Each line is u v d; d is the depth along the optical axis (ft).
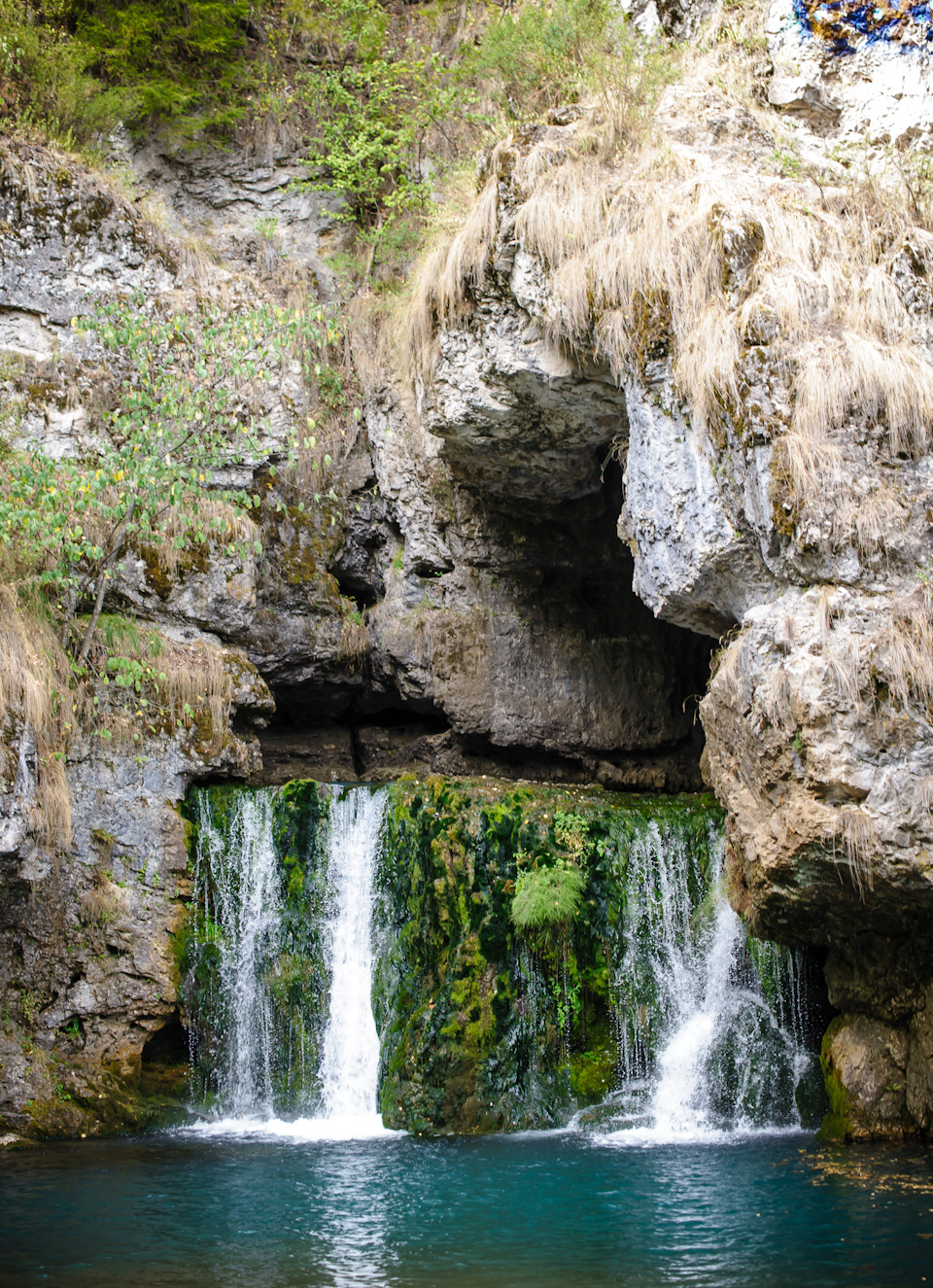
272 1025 32.32
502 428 33.09
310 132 46.24
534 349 30.22
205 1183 23.56
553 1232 19.51
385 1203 21.63
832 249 26.66
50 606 31.48
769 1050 30.30
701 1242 18.62
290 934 32.94
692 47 33.27
